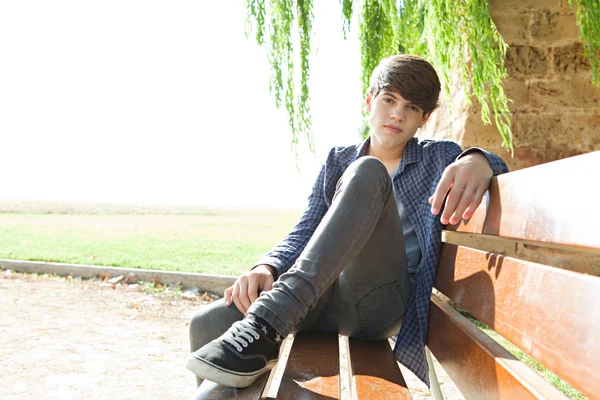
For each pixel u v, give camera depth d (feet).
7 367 11.32
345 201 4.89
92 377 10.90
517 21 17.17
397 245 5.81
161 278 21.34
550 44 17.08
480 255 4.82
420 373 5.78
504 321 3.90
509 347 12.39
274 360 4.58
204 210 100.78
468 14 15.21
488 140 17.13
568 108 16.99
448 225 6.15
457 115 17.69
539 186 3.66
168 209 97.96
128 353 12.66
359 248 4.87
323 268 4.64
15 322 15.21
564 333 2.93
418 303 5.91
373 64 18.22
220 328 5.82
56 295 19.12
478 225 5.01
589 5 15.53
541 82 17.08
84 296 19.07
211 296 19.79
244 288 5.71
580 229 2.97
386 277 5.86
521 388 3.19
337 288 6.15
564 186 3.26
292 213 96.43
